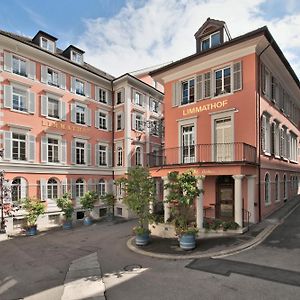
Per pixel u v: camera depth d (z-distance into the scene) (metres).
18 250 13.75
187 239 11.22
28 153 20.97
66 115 24.30
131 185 13.42
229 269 8.68
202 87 18.06
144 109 30.52
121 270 9.45
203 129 17.84
